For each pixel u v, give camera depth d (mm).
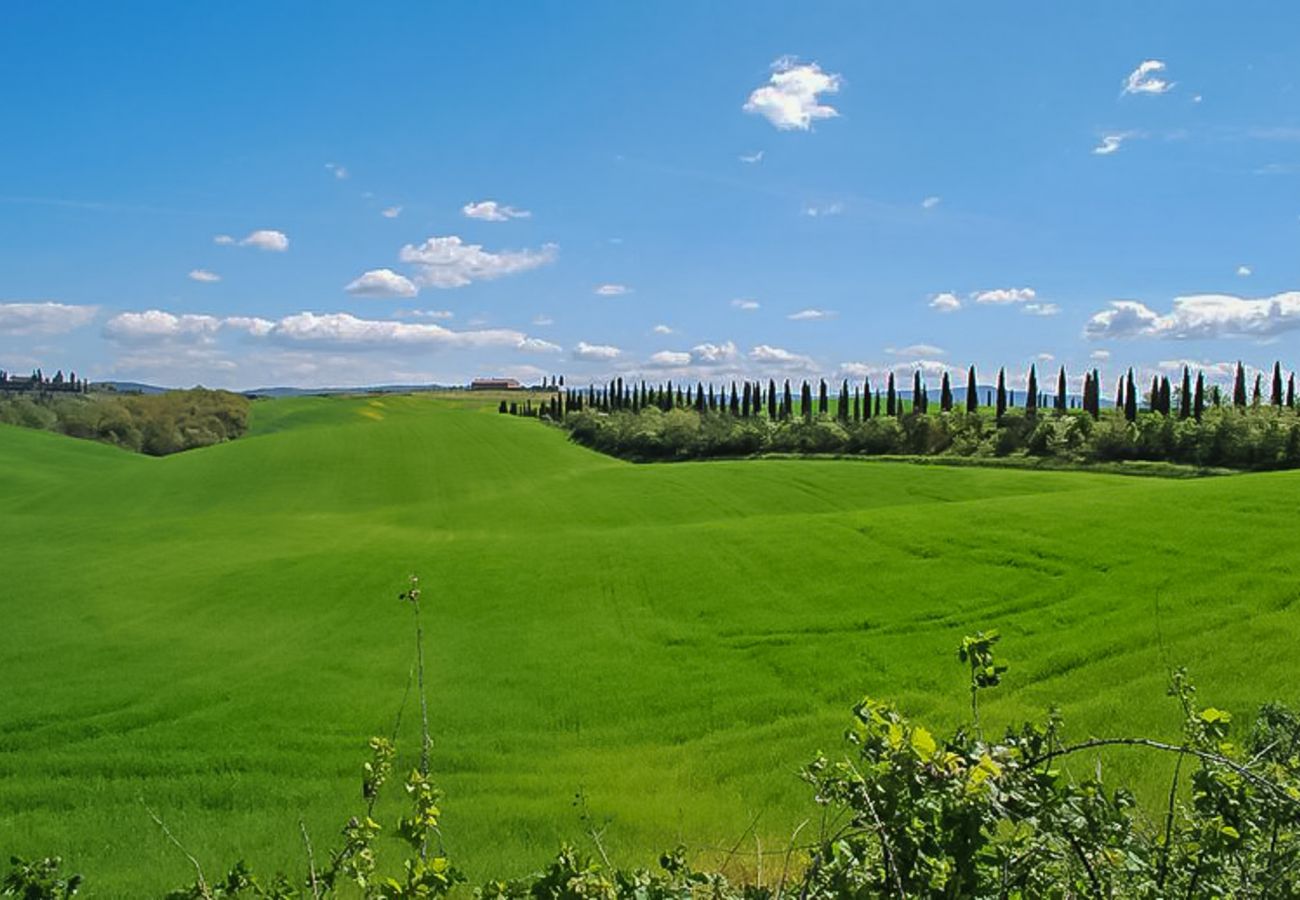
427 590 38688
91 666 29156
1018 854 3869
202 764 20188
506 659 28562
